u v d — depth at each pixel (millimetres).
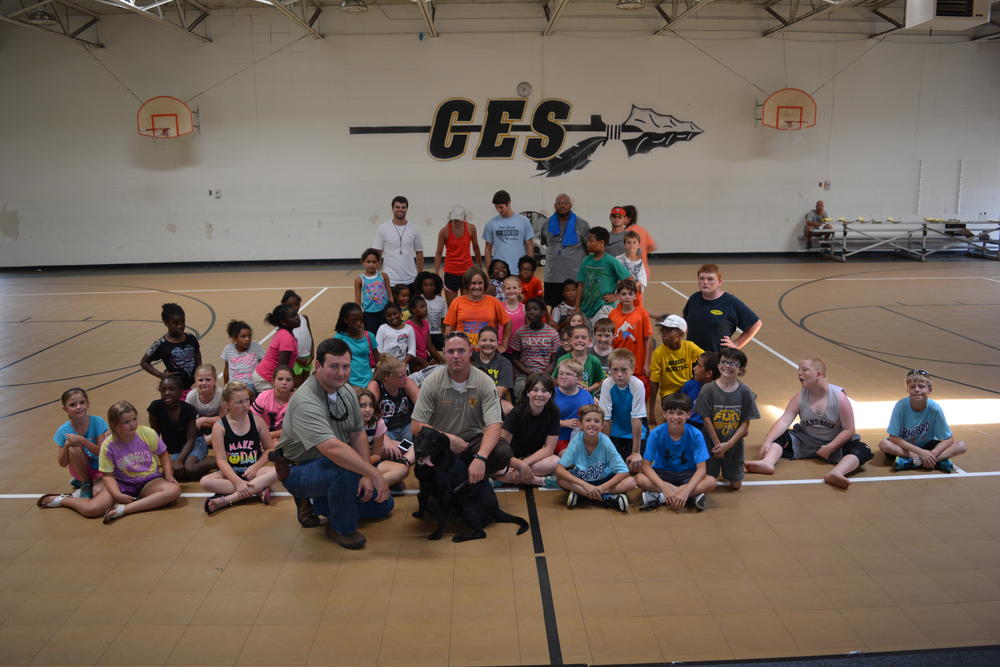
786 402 7066
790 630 3506
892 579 3953
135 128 16453
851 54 16812
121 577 4023
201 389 5648
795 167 17250
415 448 4383
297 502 4598
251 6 16016
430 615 3646
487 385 4766
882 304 11930
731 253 17625
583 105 16703
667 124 16891
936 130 17266
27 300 13023
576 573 4043
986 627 3525
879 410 6754
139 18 15961
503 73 16500
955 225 17031
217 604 3760
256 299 12758
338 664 3273
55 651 3383
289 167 16766
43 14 14570
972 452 5742
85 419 4996
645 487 4930
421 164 16828
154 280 15250
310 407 4133
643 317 6367
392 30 16234
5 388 7770
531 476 5051
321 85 16422
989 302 12023
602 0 16203
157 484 4914
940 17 8648
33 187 16625
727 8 16422
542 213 17094
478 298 6750
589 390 5969
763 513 4766
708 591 3850
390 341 6918
